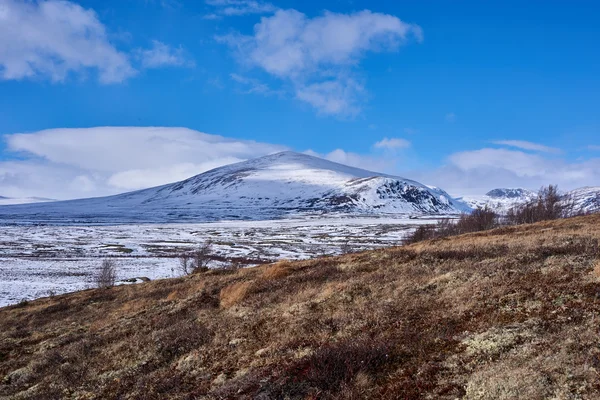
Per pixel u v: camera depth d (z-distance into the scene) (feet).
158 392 35.12
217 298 66.74
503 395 21.85
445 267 57.16
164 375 38.45
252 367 34.45
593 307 31.81
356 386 27.07
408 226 492.95
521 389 21.93
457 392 23.76
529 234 99.86
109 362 46.62
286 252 296.51
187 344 45.68
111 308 87.61
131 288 112.57
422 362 28.81
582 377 21.99
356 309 44.60
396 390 25.68
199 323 53.83
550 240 72.38
